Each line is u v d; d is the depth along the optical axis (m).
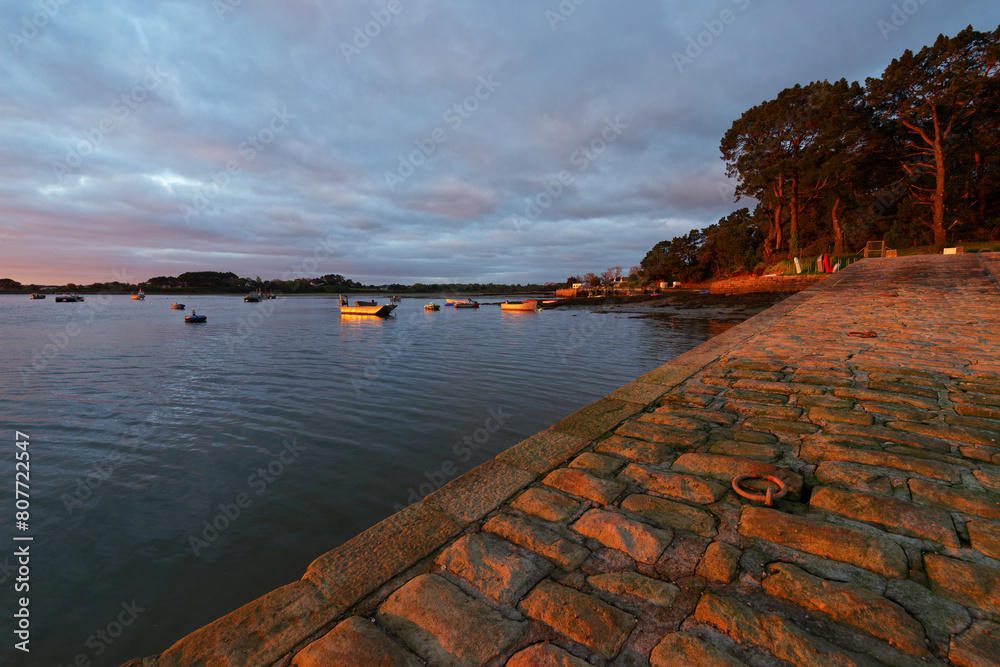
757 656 1.84
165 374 18.47
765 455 3.64
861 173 41.28
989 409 4.38
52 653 4.54
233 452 9.56
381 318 57.41
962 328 8.45
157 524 6.82
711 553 2.47
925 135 35.28
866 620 1.96
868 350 7.09
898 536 2.52
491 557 2.56
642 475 3.43
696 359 6.95
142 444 10.09
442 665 1.91
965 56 32.28
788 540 2.55
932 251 32.81
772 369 6.22
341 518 6.96
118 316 63.41
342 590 2.39
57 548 6.21
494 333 35.53
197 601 5.28
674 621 2.04
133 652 4.56
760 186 47.28
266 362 21.44
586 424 4.52
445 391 15.03
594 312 58.19
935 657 1.77
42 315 65.75
